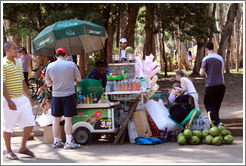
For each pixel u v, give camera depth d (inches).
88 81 273.4
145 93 294.0
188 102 294.0
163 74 1115.9
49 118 281.6
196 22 779.4
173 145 261.3
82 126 271.1
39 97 285.9
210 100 284.4
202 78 890.7
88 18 497.0
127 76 284.4
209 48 285.6
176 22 772.0
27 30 559.2
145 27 847.7
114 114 275.9
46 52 344.8
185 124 277.4
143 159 209.5
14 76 211.9
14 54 214.4
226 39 989.8
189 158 210.1
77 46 349.4
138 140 270.4
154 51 1079.0
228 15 985.5
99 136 306.2
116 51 295.4
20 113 215.8
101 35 301.0
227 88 648.4
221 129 261.1
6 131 213.6
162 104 304.5
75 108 257.3
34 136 319.9
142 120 276.2
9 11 529.3
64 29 279.9
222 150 233.6
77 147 257.8
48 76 256.7
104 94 280.8
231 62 1370.6
